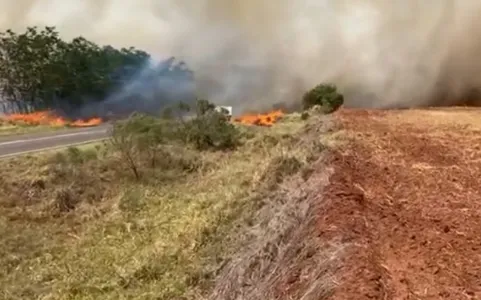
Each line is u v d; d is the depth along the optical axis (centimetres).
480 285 414
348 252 454
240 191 1175
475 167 810
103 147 1928
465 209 608
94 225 1291
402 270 440
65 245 1182
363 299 373
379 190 684
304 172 899
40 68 5128
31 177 1556
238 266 725
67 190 1459
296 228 629
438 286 411
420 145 981
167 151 1778
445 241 505
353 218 549
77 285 947
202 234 1038
